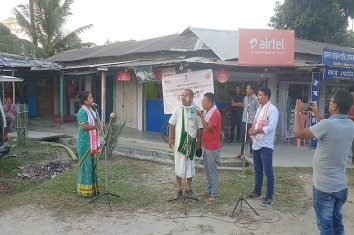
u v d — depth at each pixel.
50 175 7.21
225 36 11.18
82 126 5.14
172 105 8.55
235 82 10.58
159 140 9.79
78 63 15.14
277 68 8.80
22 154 8.37
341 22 16.91
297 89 10.86
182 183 6.25
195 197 5.33
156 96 11.42
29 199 5.35
